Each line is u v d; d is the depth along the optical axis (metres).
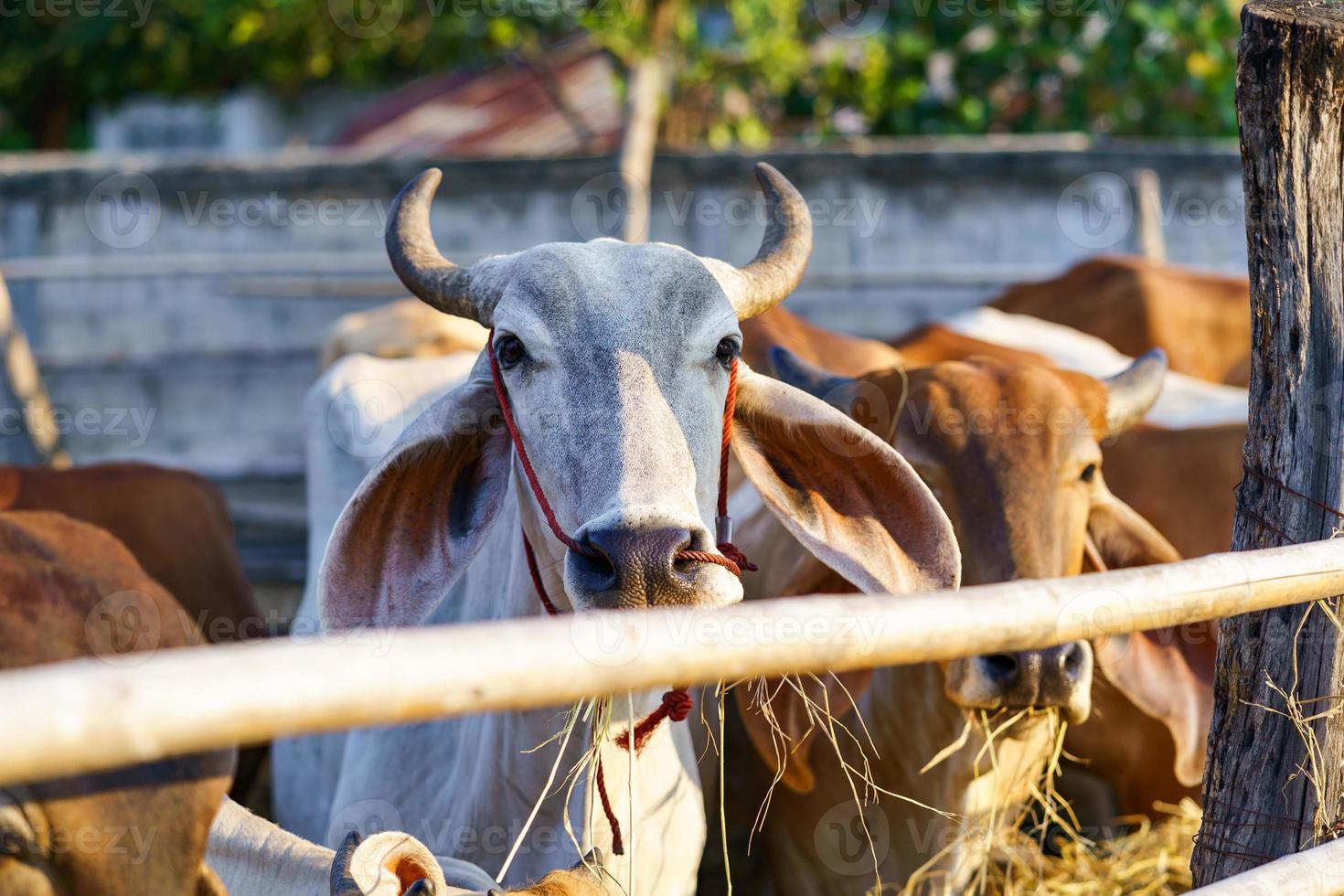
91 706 1.12
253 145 15.07
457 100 14.79
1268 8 2.37
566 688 1.41
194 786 1.70
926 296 8.59
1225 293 6.00
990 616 1.66
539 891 1.94
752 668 1.53
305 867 2.05
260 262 8.39
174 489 4.02
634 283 2.37
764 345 3.98
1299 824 2.31
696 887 3.28
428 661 1.32
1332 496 2.29
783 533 3.33
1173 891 3.46
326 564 2.34
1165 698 3.39
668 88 9.65
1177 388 4.98
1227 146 8.76
